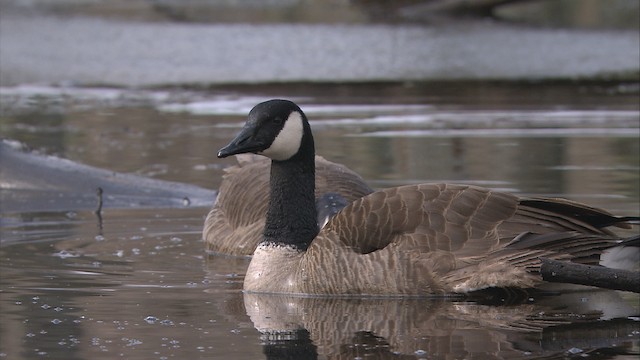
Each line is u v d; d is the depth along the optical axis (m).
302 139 17.03
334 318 14.83
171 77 41.22
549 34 50.84
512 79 40.56
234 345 13.48
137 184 24.64
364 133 30.22
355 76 41.19
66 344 13.48
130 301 15.65
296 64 43.81
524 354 13.02
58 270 17.44
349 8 58.97
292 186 16.98
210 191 24.42
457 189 16.30
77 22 54.47
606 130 30.17
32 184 24.67
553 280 14.93
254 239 18.80
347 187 19.50
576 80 40.16
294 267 16.47
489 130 30.53
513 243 15.77
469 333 13.99
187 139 30.00
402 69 42.72
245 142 16.91
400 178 24.05
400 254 15.88
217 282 16.98
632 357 12.86
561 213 16.22
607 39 49.41
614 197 21.75
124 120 33.12
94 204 23.44
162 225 21.30
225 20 55.62
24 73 42.25
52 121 33.06
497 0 55.69
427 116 33.25
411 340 13.66
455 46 48.22
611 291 16.27
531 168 25.00
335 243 16.20
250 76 41.22
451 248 15.88
